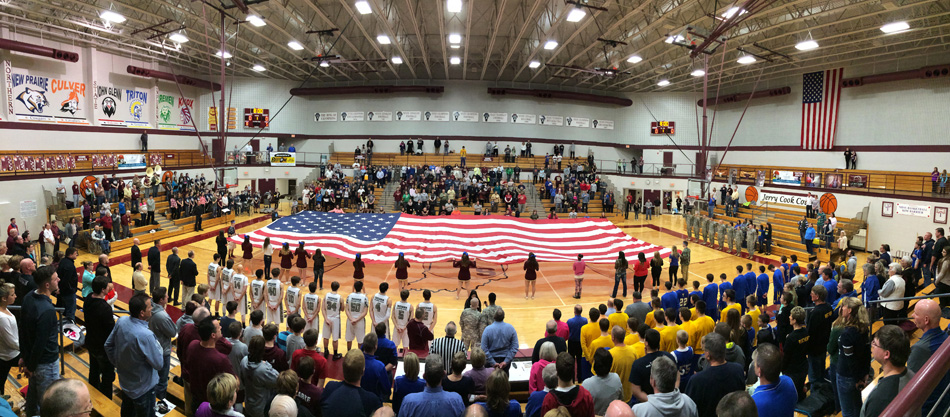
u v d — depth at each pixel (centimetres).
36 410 522
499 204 3192
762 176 3061
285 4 2238
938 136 2695
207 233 2511
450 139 4053
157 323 606
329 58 2966
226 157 3750
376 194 3372
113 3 2334
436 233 1870
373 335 539
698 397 435
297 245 1725
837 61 2836
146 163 2958
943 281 904
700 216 2639
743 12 2038
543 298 1544
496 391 421
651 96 4216
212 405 363
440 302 1462
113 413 546
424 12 2575
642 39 2822
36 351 504
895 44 2480
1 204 2058
